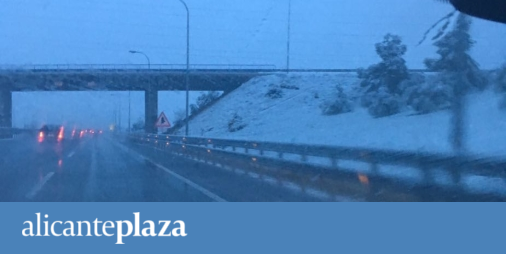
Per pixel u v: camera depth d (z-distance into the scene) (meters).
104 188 17.06
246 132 47.62
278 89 58.19
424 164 14.02
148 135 49.44
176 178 20.31
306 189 16.81
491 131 25.88
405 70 42.28
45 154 35.56
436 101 36.91
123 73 54.25
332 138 34.50
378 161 15.30
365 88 46.00
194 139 33.56
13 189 16.69
